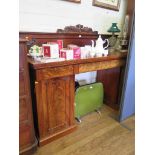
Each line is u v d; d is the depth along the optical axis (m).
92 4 2.03
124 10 2.45
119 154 1.48
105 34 2.28
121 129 1.85
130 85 1.88
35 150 1.44
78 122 1.96
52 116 1.53
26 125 1.32
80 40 1.99
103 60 1.70
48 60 1.34
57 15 1.77
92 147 1.55
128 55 1.73
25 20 1.58
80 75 2.31
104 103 2.46
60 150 1.50
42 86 1.37
